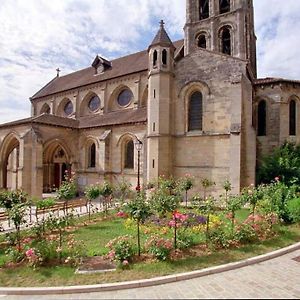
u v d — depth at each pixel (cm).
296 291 705
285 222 1356
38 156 2758
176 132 2464
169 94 2453
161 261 878
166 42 2467
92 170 3042
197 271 810
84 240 1171
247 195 1320
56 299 683
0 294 714
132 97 3312
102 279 764
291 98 2598
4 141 3084
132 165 2803
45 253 883
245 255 943
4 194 1347
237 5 3175
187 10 3538
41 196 2748
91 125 3120
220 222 1235
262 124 2631
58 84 4591
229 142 2197
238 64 2214
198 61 2400
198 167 2334
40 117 3002
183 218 1036
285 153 2383
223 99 2256
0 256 960
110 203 2050
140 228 1260
